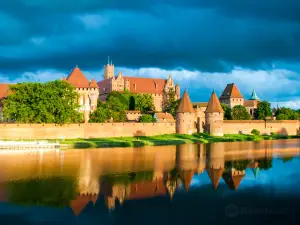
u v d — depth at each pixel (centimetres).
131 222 2934
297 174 4881
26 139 9600
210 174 4903
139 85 18925
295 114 17788
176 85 19450
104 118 11650
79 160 6256
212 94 13100
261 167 5509
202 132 13050
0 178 4594
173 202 3475
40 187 4088
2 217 3069
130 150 8056
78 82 13175
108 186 4156
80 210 3244
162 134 12100
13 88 10019
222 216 3048
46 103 9706
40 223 2930
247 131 13975
